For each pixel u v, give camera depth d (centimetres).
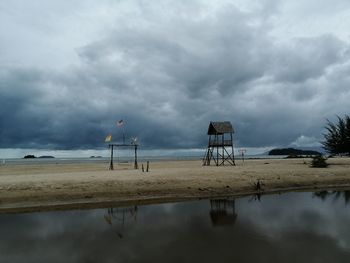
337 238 1369
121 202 2377
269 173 3603
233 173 3559
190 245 1287
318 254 1157
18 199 2264
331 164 5462
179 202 2408
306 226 1591
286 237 1388
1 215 1936
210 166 5653
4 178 2988
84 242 1352
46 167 5772
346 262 1080
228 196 2727
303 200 2492
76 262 1119
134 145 5322
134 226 1636
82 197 2405
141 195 2567
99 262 1112
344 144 6350
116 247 1273
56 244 1327
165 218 1833
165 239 1384
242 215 1892
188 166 5781
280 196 2730
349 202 2388
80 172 4034
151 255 1177
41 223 1714
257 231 1504
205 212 2006
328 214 1909
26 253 1213
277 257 1134
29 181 2684
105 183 2680
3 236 1462
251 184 3053
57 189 2459
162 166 5944
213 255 1164
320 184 3428
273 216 1861
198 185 2853
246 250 1211
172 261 1107
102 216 1902
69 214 1961
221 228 1573
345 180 3581
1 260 1143
